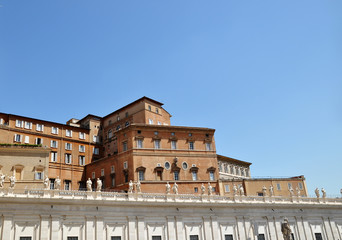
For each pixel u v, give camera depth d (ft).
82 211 148.56
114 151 289.94
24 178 205.16
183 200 174.50
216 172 255.09
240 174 309.01
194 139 259.60
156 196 169.99
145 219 163.02
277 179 257.96
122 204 158.10
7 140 246.06
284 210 204.85
